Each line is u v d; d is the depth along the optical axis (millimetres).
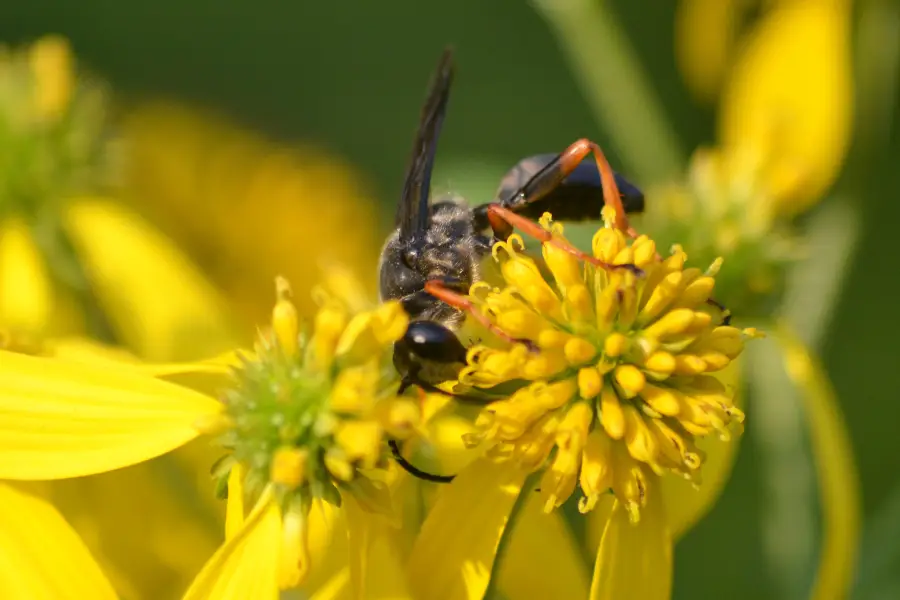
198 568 250
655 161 282
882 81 277
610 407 234
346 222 283
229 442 236
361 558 234
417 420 233
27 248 276
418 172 250
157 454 235
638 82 282
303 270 279
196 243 281
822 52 277
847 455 250
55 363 237
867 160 275
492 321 237
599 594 234
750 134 277
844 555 246
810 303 271
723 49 286
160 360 270
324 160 292
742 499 281
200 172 285
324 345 235
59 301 274
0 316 273
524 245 245
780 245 267
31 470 234
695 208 269
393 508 235
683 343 236
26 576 234
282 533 234
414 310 245
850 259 272
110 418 236
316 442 234
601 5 282
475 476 235
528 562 241
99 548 247
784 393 266
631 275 236
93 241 278
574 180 254
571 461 233
